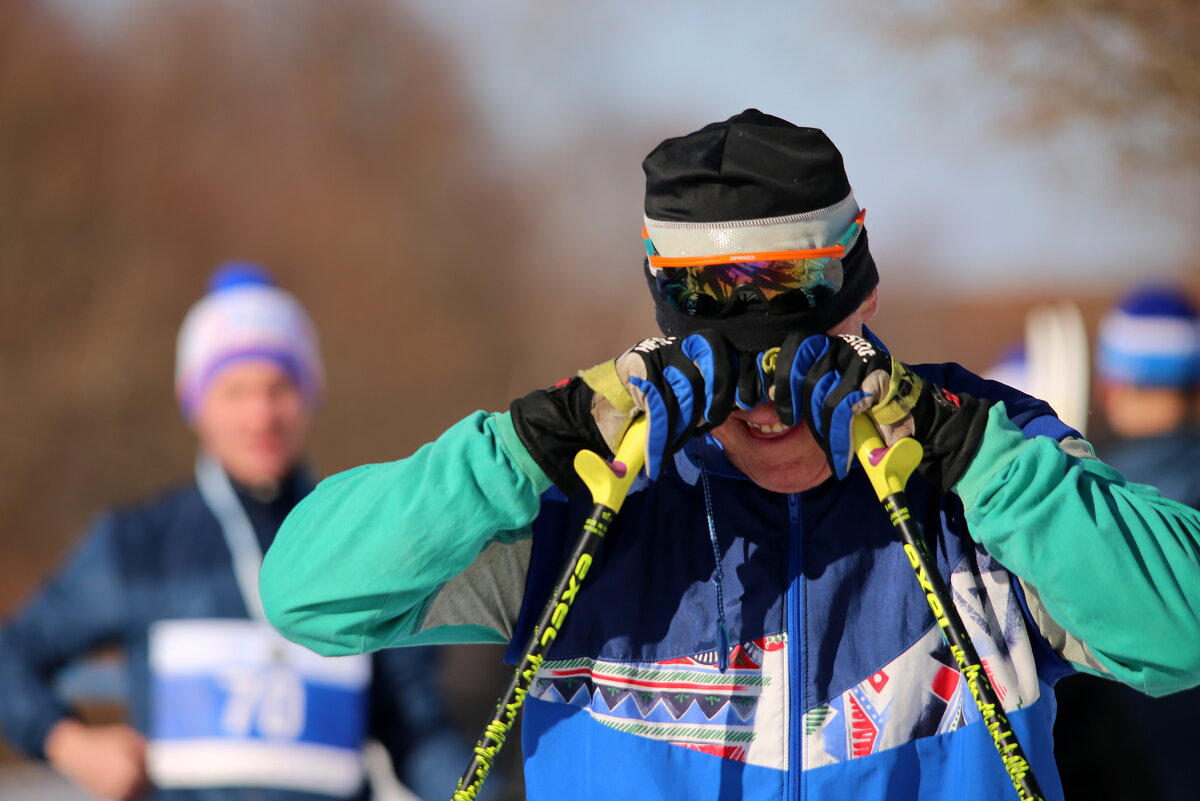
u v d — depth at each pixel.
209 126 83.38
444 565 7.25
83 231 73.50
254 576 13.01
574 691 7.52
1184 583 6.91
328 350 79.62
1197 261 31.38
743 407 7.15
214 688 12.77
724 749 7.27
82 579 13.12
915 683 7.29
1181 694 13.99
